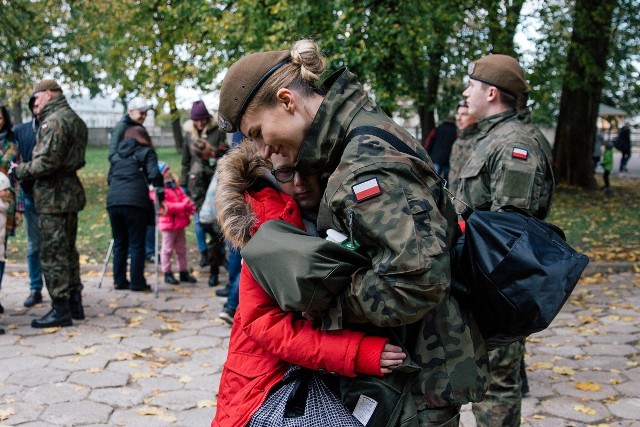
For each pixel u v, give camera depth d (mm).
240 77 1689
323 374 1715
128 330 5359
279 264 1581
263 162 1851
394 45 10047
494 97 3008
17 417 3664
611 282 7359
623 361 4793
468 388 1687
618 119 31297
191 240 9602
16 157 5965
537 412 3877
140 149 6461
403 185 1524
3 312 5887
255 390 1742
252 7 9914
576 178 17453
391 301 1496
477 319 1771
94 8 15273
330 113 1615
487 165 2910
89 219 11219
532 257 1655
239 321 1824
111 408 3824
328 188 1579
